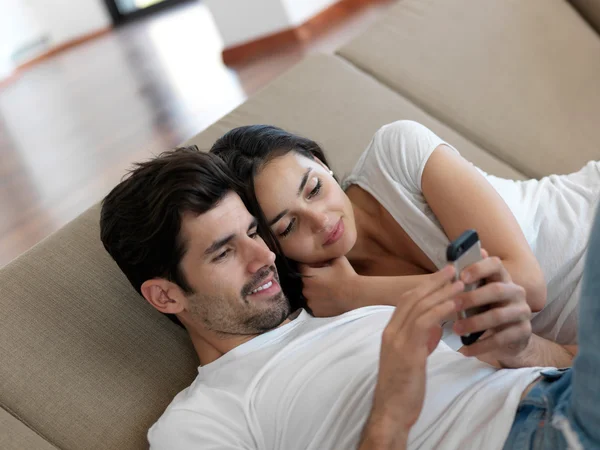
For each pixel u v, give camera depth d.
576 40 2.21
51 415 1.21
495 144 1.93
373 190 1.41
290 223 1.30
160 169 1.15
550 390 0.99
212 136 1.70
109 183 3.20
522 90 2.04
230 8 4.14
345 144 1.75
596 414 0.84
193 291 1.19
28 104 4.82
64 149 3.77
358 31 4.07
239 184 1.24
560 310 1.37
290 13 4.14
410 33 2.11
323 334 1.22
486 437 1.00
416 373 0.95
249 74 4.01
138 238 1.17
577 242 1.37
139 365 1.31
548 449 0.92
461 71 2.04
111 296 1.37
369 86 1.92
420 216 1.34
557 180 1.51
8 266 1.36
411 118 1.87
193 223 1.14
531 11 2.25
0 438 1.14
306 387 1.13
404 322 0.97
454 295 0.96
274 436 1.12
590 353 0.85
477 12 2.20
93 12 6.25
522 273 1.20
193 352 1.38
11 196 3.38
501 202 1.28
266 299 1.21
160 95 4.12
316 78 1.90
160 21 6.02
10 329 1.27
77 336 1.30
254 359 1.20
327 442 1.09
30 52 5.90
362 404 1.11
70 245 1.41
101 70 5.10
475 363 1.15
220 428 1.12
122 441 1.23
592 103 2.05
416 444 1.05
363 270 1.46
